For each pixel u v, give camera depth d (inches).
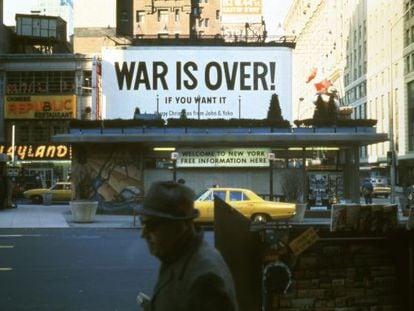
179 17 3097.9
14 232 838.5
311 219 1122.7
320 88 1325.0
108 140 1163.9
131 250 619.2
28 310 351.3
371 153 3595.0
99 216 1134.4
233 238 200.2
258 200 882.8
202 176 1212.5
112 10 2691.9
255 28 2576.3
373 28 3341.5
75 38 2687.0
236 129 1219.2
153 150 1212.5
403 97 2844.5
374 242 218.2
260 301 201.2
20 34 2581.2
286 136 1160.2
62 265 518.0
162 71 1680.6
